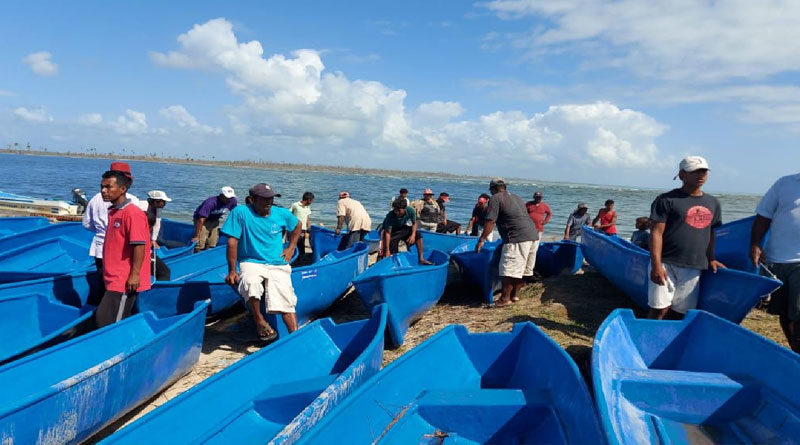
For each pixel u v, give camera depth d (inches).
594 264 358.3
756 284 198.7
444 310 327.3
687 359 192.5
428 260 397.1
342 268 329.1
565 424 144.6
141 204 306.0
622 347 187.2
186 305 270.2
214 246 457.4
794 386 149.1
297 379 197.3
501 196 305.4
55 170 3486.7
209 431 151.7
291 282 262.7
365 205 1679.4
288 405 170.1
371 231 603.2
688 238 204.5
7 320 240.5
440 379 182.7
